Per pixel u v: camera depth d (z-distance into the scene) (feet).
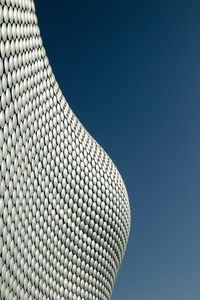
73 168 256.11
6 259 150.20
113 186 328.70
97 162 307.58
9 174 145.28
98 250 304.09
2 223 142.82
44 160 196.44
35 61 167.53
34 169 179.73
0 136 133.18
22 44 146.51
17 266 163.63
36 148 181.16
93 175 293.84
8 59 133.39
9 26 130.62
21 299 171.22
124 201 354.13
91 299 291.79
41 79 179.93
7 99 136.67
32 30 158.51
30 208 176.76
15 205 155.63
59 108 221.66
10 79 137.39
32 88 166.71
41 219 195.83
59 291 231.71
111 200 323.78
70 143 251.19
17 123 150.00
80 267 271.08
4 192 141.90
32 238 182.50
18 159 154.92
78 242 266.57
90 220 287.69
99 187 303.07
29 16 152.97
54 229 220.43
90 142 309.01
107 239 320.09
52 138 209.77
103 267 315.99
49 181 207.62
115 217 331.98
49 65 192.13
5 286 151.02
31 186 176.24
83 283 276.41
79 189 266.77
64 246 240.73
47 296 210.18
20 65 147.13
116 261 352.28
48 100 196.65
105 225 313.94
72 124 259.80
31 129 170.71
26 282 176.86
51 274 216.54
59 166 226.38
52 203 215.51
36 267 190.60
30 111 166.50
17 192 156.76
